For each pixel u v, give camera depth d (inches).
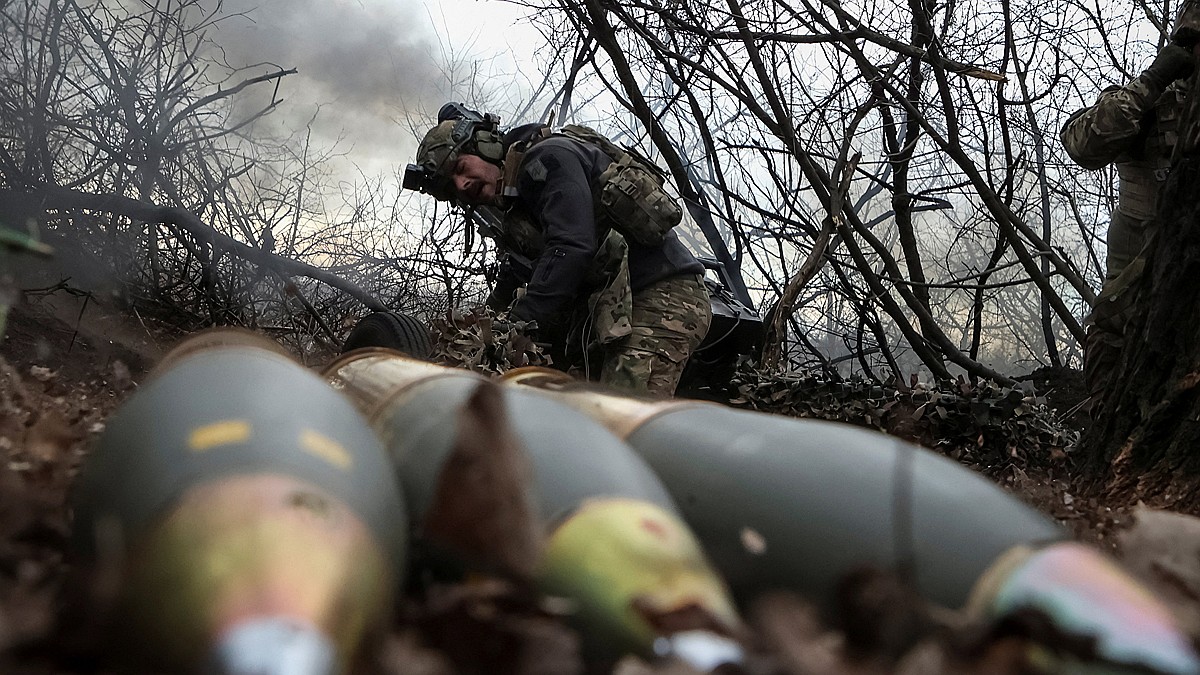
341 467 63.7
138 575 51.4
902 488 69.7
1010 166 404.2
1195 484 170.9
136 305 300.4
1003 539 64.5
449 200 244.5
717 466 80.0
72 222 299.6
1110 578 60.4
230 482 56.6
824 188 380.8
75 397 178.1
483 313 213.9
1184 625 58.4
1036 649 57.3
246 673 45.3
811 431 79.9
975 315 405.4
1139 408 184.4
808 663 58.1
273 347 102.5
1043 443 228.8
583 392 107.2
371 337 225.0
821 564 69.4
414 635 57.2
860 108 375.2
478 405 71.3
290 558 50.5
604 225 229.0
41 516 79.4
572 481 69.8
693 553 65.1
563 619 61.3
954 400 229.9
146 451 63.6
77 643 50.0
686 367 252.2
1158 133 228.4
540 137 236.5
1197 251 177.0
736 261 390.0
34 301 273.3
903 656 60.9
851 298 393.4
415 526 73.3
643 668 56.5
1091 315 231.6
